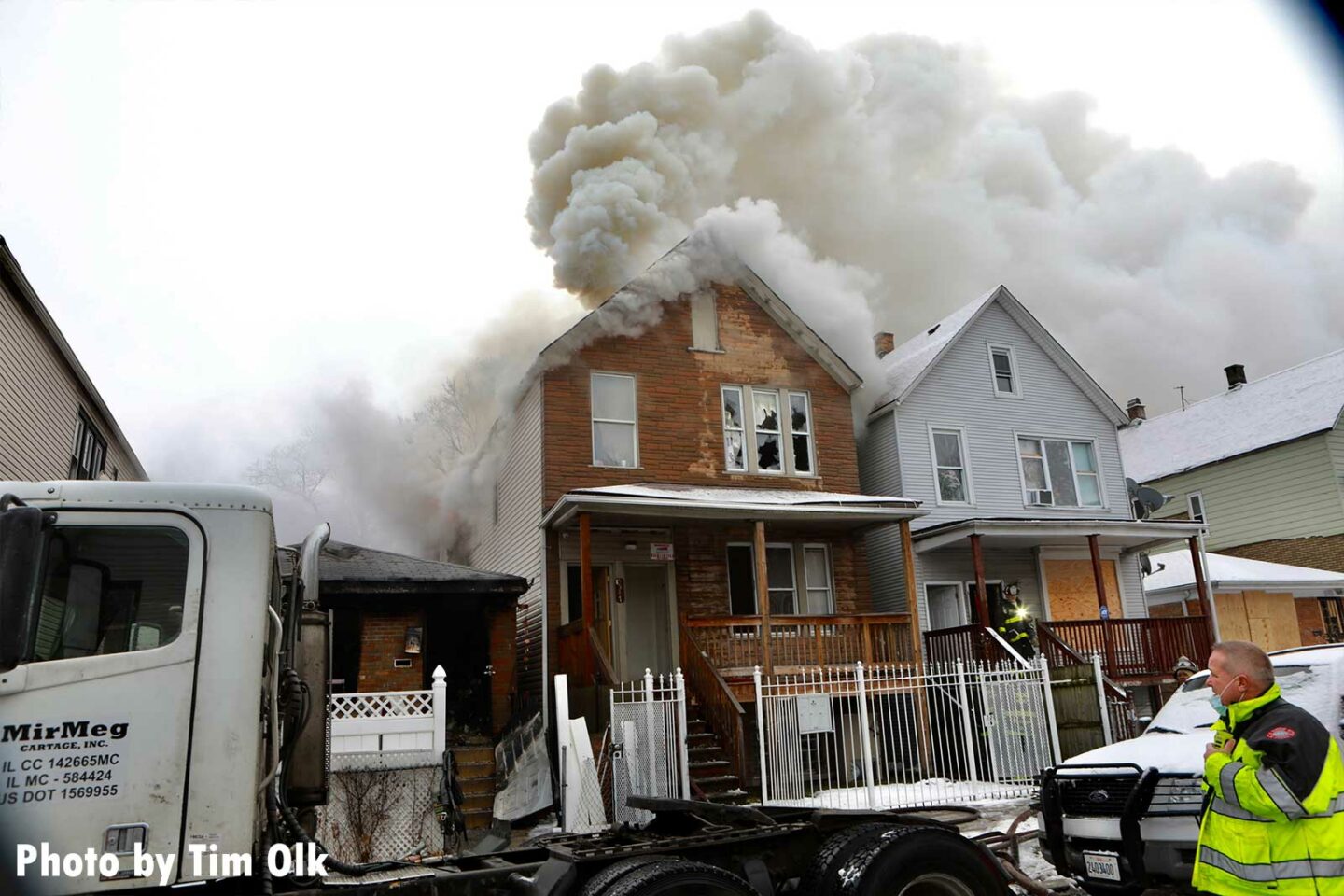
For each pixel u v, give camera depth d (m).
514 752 14.04
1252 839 4.09
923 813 6.62
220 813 3.84
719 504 14.97
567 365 17.55
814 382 19.78
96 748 3.72
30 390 13.50
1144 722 15.87
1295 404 27.22
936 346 21.69
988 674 14.12
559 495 16.81
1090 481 22.66
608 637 16.23
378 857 10.18
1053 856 6.75
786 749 13.01
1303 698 6.84
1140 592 21.92
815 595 18.55
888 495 20.67
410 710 11.02
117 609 3.89
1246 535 27.02
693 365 18.62
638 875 4.43
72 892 3.58
